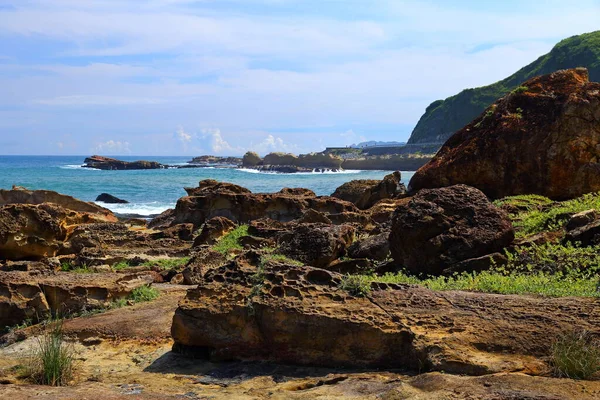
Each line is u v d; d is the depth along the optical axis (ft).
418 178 64.08
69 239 53.78
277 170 307.37
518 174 57.36
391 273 34.99
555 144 55.06
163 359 23.41
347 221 60.34
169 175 259.39
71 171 306.55
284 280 23.50
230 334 22.95
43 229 48.91
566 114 55.26
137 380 21.07
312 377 20.81
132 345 25.38
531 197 50.52
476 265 33.14
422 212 35.63
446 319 21.22
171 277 42.93
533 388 17.02
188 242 57.06
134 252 51.24
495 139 58.90
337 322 21.67
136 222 82.43
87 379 21.54
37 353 23.79
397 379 19.21
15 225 47.47
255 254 26.25
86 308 30.48
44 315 29.94
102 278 32.55
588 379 17.83
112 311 29.76
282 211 67.21
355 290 23.21
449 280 30.32
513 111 60.23
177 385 20.53
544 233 36.47
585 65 321.73
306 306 22.41
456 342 19.99
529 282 27.78
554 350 18.70
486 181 59.36
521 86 61.72
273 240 49.57
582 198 46.09
